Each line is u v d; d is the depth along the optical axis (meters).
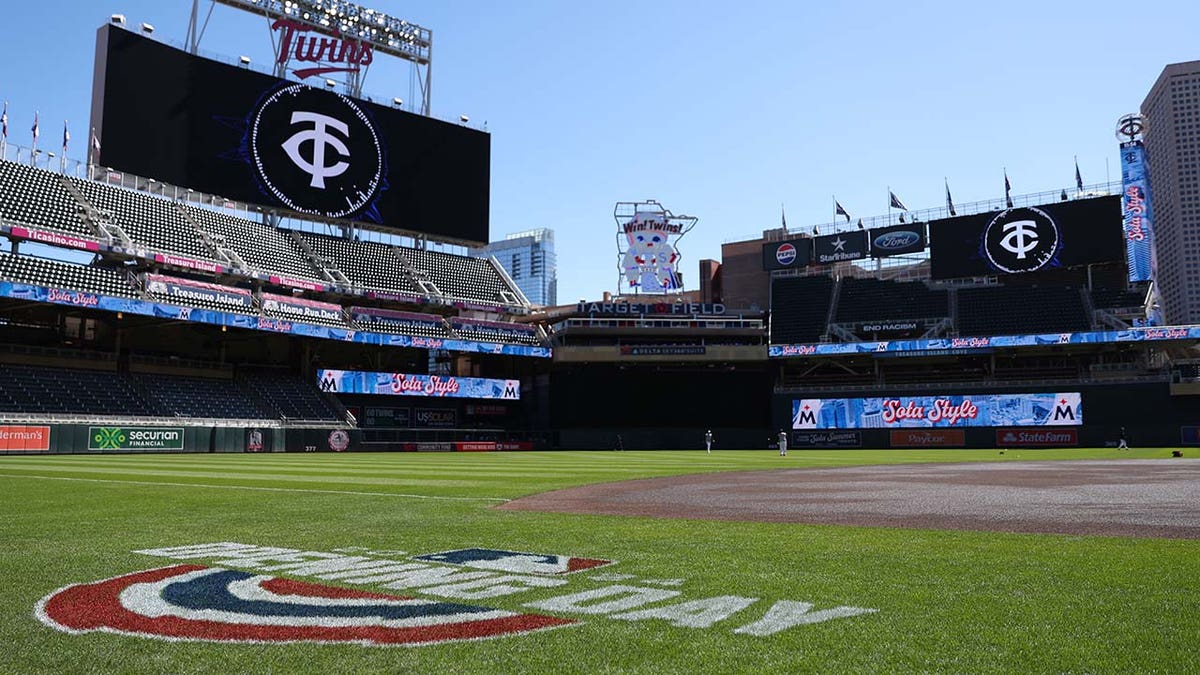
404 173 66.56
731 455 48.09
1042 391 61.19
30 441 39.84
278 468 27.83
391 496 16.08
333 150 63.06
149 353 55.84
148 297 50.47
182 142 56.03
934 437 62.78
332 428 53.56
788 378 71.94
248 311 55.84
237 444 48.31
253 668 4.71
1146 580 6.88
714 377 68.75
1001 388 62.34
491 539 9.70
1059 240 68.94
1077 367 65.94
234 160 58.34
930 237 73.31
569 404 67.62
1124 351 66.50
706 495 16.64
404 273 67.50
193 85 56.88
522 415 71.25
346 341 63.34
